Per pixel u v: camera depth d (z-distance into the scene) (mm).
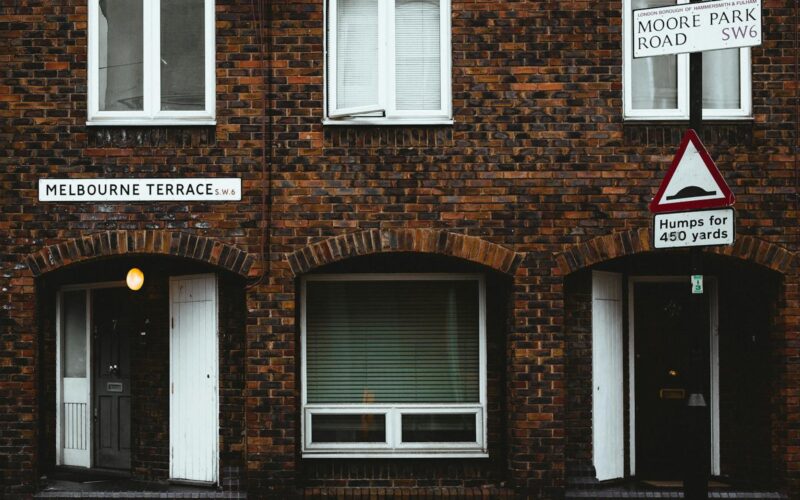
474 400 10703
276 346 10070
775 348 10188
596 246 10055
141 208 10148
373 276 10742
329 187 10117
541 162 10109
